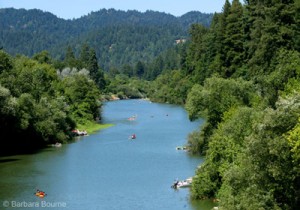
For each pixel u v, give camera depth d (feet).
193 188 192.65
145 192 203.51
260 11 296.30
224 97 262.67
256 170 127.75
